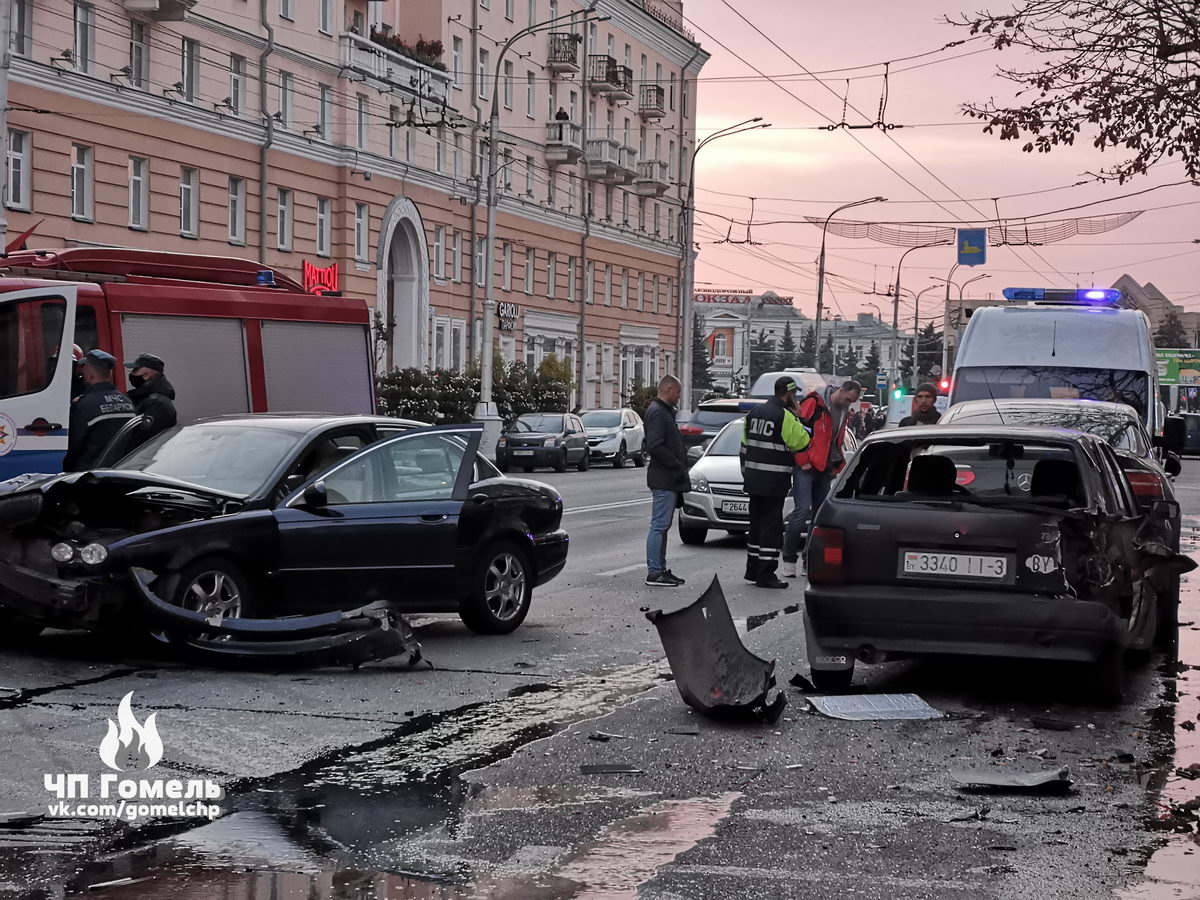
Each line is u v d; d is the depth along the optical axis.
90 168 34.56
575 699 8.45
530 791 6.34
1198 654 10.62
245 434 10.34
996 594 8.18
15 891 4.86
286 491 9.89
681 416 55.12
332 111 45.41
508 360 59.47
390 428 10.86
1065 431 9.02
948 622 8.20
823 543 8.54
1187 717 8.23
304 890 4.90
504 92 57.97
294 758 6.84
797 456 15.02
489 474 11.06
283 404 18.55
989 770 6.82
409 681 8.91
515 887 4.98
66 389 14.41
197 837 5.52
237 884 4.96
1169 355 64.81
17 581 8.91
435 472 10.60
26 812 5.84
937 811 6.11
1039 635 8.08
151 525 9.37
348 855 5.32
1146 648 9.56
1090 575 8.09
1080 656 8.07
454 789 6.33
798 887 5.05
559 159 62.34
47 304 14.35
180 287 17.22
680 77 78.31
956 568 8.27
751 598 13.45
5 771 6.46
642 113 72.44
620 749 7.18
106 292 16.36
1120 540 8.51
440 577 10.38
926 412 17.86
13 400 14.09
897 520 8.41
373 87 47.25
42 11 32.41
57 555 8.89
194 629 8.91
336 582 9.86
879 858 5.41
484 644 10.46
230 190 40.41
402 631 9.33
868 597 8.34
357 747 7.10
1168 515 10.19
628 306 72.56
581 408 66.56
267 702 8.12
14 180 32.09
